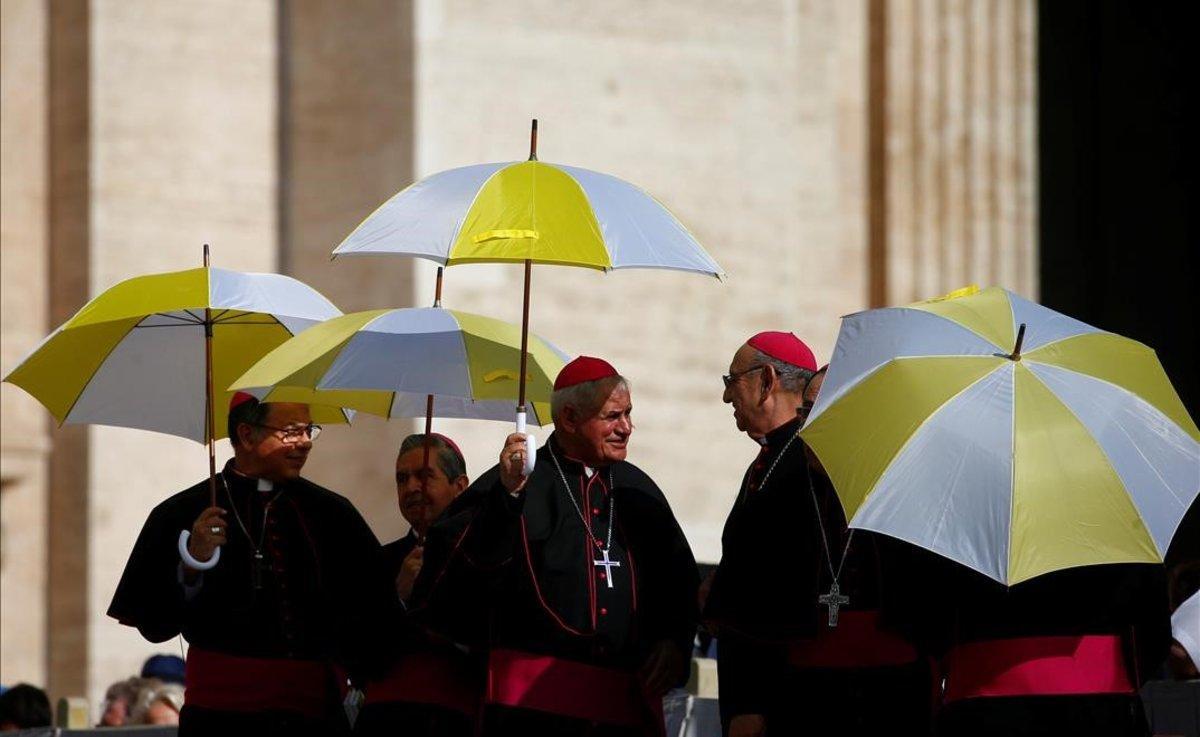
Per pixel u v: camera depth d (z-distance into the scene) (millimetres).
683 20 42094
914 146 45938
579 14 41125
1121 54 58062
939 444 16141
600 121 41219
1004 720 17016
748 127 42594
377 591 20281
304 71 41562
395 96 40062
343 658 20172
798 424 19016
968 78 46250
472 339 21047
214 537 19500
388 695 20391
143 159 41062
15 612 40469
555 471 19172
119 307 20391
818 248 45281
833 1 45781
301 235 41438
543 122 40688
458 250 18578
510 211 18750
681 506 41344
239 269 41438
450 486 21672
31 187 41219
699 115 42156
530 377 21062
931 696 18438
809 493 18547
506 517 18578
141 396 21859
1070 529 15797
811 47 45406
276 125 41750
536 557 18781
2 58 41125
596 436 19016
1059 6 57250
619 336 41000
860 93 46062
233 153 41500
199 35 41469
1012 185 46375
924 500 15953
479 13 40344
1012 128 46469
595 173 19484
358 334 20719
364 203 40469
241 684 19922
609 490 19234
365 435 40031
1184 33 58969
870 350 17031
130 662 40406
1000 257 46156
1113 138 57750
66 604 40531
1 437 40500
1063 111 57031
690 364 41656
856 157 45906
